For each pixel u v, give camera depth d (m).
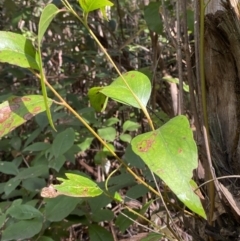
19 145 0.70
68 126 0.70
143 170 0.53
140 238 0.39
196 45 0.34
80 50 1.00
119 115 0.88
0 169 0.59
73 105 0.84
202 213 0.24
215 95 0.37
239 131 0.35
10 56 0.34
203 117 0.33
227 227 0.34
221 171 0.35
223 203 0.33
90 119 0.70
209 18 0.35
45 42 1.07
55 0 0.78
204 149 0.34
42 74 0.30
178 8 0.38
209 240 0.35
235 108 0.35
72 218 0.51
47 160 0.60
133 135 0.84
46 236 0.48
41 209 0.53
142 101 0.35
